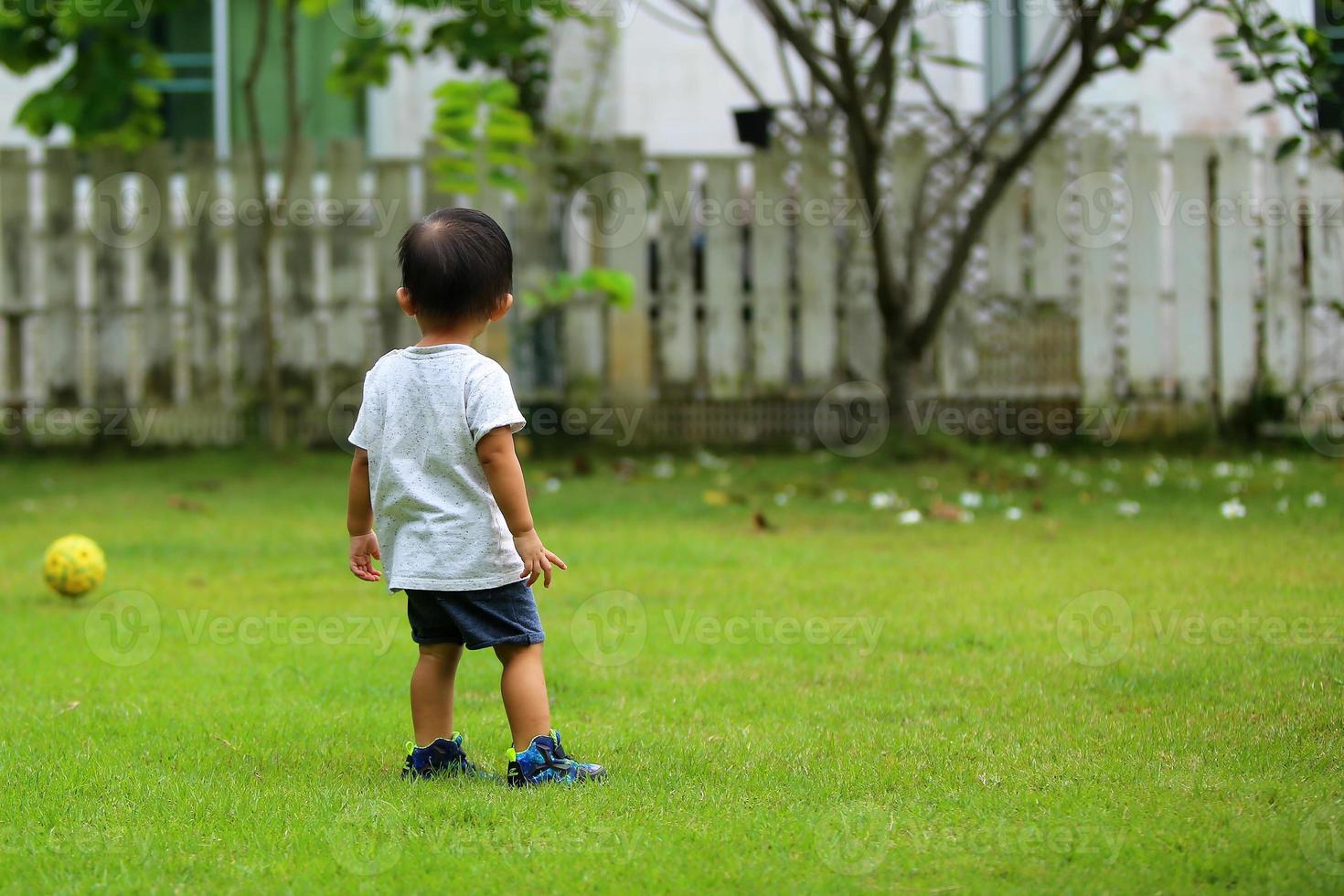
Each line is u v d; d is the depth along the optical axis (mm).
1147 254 23016
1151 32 25188
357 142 22688
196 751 7609
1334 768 6855
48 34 21250
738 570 13461
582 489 19391
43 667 9852
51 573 12250
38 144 26922
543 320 23156
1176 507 17141
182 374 23312
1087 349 23078
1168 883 5383
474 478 7223
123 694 9039
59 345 22859
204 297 22844
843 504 17969
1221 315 23062
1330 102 19250
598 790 6770
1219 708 8164
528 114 26234
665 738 7832
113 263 22781
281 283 23016
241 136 27141
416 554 7207
